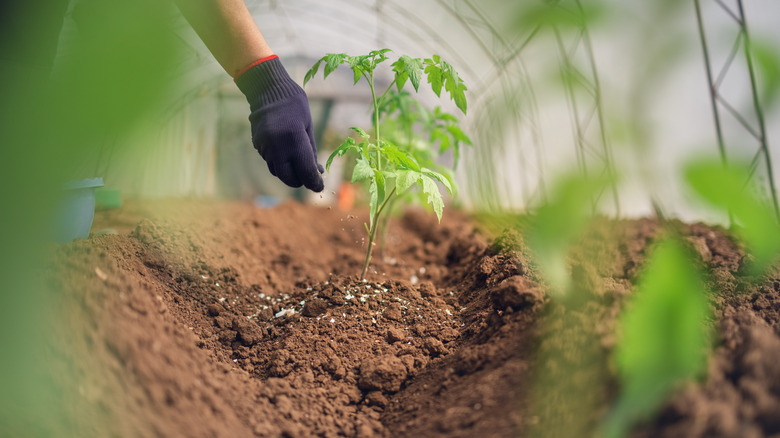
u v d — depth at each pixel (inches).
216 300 104.0
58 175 12.6
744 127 104.7
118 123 11.3
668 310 26.1
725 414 46.1
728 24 99.7
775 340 55.6
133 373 59.2
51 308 56.5
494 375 67.0
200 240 123.2
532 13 17.3
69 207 85.4
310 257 160.9
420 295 103.2
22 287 16.5
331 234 199.0
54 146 11.9
